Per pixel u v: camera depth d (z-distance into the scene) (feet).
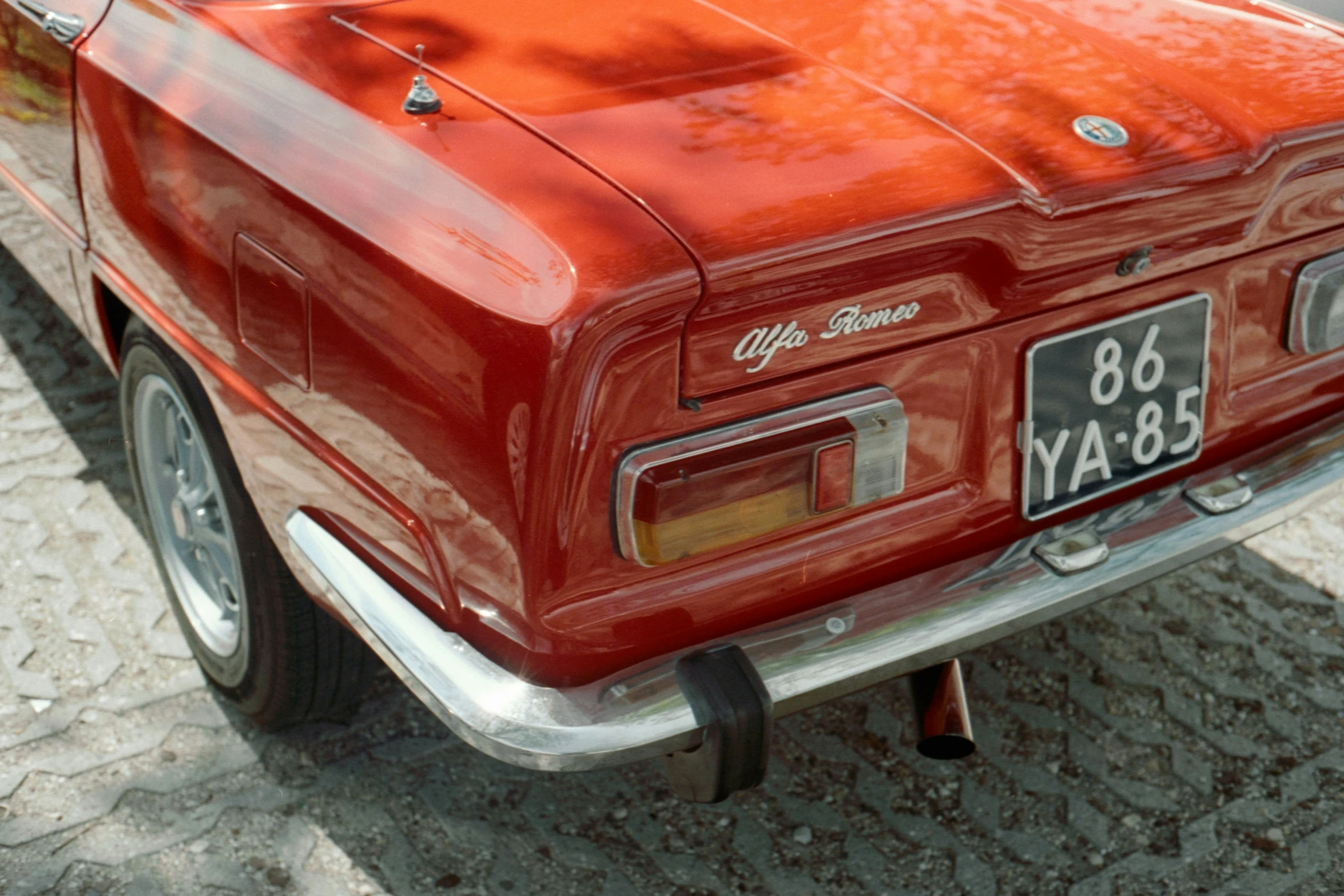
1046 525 6.98
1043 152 6.12
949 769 8.79
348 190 6.03
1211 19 7.69
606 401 5.32
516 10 7.23
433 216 5.70
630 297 5.16
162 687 9.13
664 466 5.49
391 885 7.74
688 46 6.83
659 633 5.96
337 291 6.09
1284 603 10.35
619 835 8.20
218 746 8.68
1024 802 8.54
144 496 9.12
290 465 6.87
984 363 6.36
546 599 5.64
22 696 8.93
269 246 6.48
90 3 8.09
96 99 7.77
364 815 8.21
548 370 5.19
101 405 12.05
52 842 7.86
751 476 5.70
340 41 6.97
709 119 6.16
